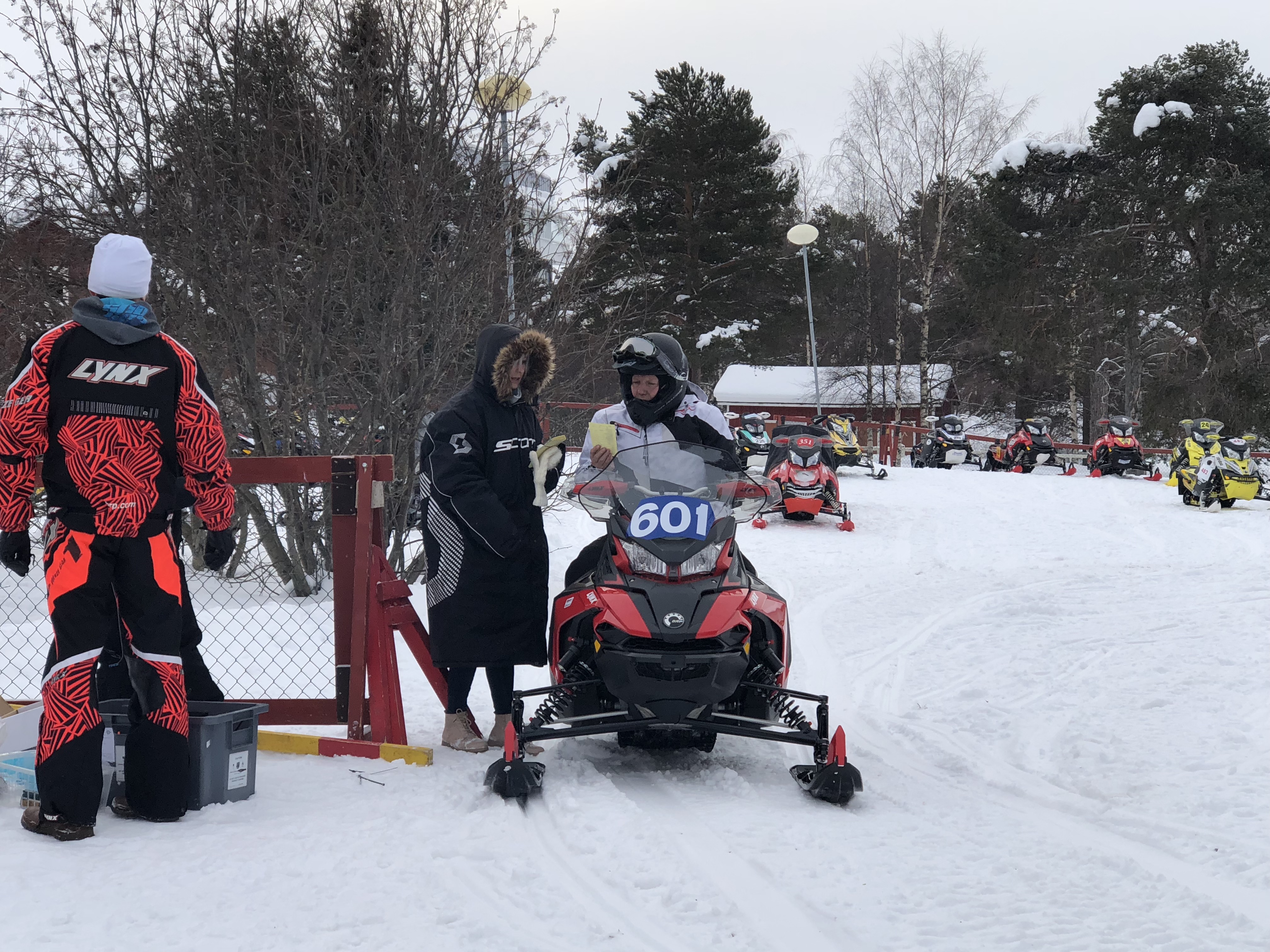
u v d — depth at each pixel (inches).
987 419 1732.3
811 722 202.1
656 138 1256.2
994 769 173.3
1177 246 1201.4
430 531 172.7
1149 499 652.7
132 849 126.6
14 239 283.9
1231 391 1154.7
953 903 116.1
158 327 139.2
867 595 355.9
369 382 304.8
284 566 309.9
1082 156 1270.9
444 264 302.7
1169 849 134.9
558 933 107.1
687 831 139.1
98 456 131.0
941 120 1354.6
